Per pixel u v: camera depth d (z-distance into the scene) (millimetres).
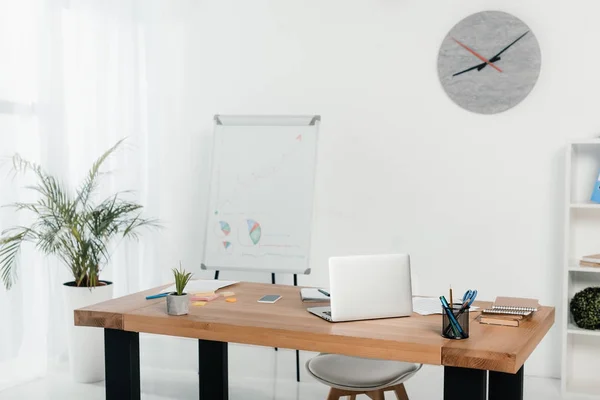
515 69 4285
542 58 4238
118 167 5047
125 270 5141
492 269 4430
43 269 4559
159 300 3025
